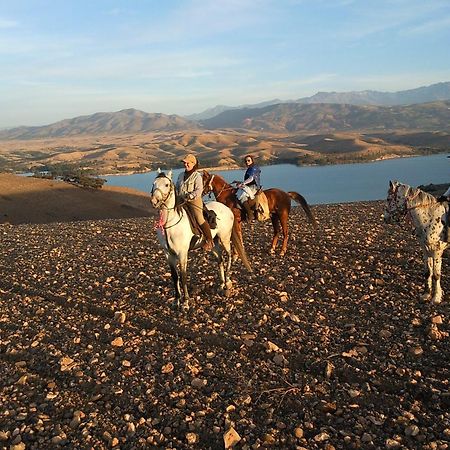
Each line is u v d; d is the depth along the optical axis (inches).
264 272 380.2
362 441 183.6
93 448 187.5
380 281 346.3
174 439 191.0
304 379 223.0
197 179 302.2
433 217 297.6
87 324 295.7
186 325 285.7
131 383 227.0
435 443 179.8
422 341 254.4
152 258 447.2
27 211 1923.0
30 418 206.2
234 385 221.6
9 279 398.3
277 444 184.9
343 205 813.2
